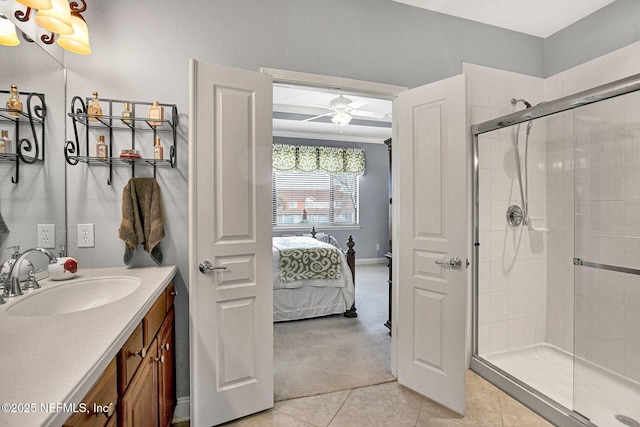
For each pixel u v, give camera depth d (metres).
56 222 1.69
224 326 1.84
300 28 2.14
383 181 7.14
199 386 1.78
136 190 1.83
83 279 1.55
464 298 1.93
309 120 5.40
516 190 2.67
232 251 1.86
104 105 1.83
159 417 1.51
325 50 2.19
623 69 2.25
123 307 1.14
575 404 1.82
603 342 1.79
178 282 1.96
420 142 2.15
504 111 2.64
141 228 1.81
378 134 6.55
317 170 6.53
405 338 2.23
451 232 2.00
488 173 2.58
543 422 1.86
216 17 1.99
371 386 2.26
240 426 1.84
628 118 1.77
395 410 1.98
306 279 3.64
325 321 3.58
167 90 1.91
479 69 2.55
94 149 1.82
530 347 2.71
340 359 2.66
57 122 1.70
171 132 1.93
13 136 1.39
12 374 0.69
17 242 1.42
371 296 4.59
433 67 2.45
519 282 2.69
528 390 2.02
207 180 1.79
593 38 2.45
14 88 1.39
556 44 2.71
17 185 1.42
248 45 2.04
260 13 2.06
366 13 2.29
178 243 1.95
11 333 0.91
